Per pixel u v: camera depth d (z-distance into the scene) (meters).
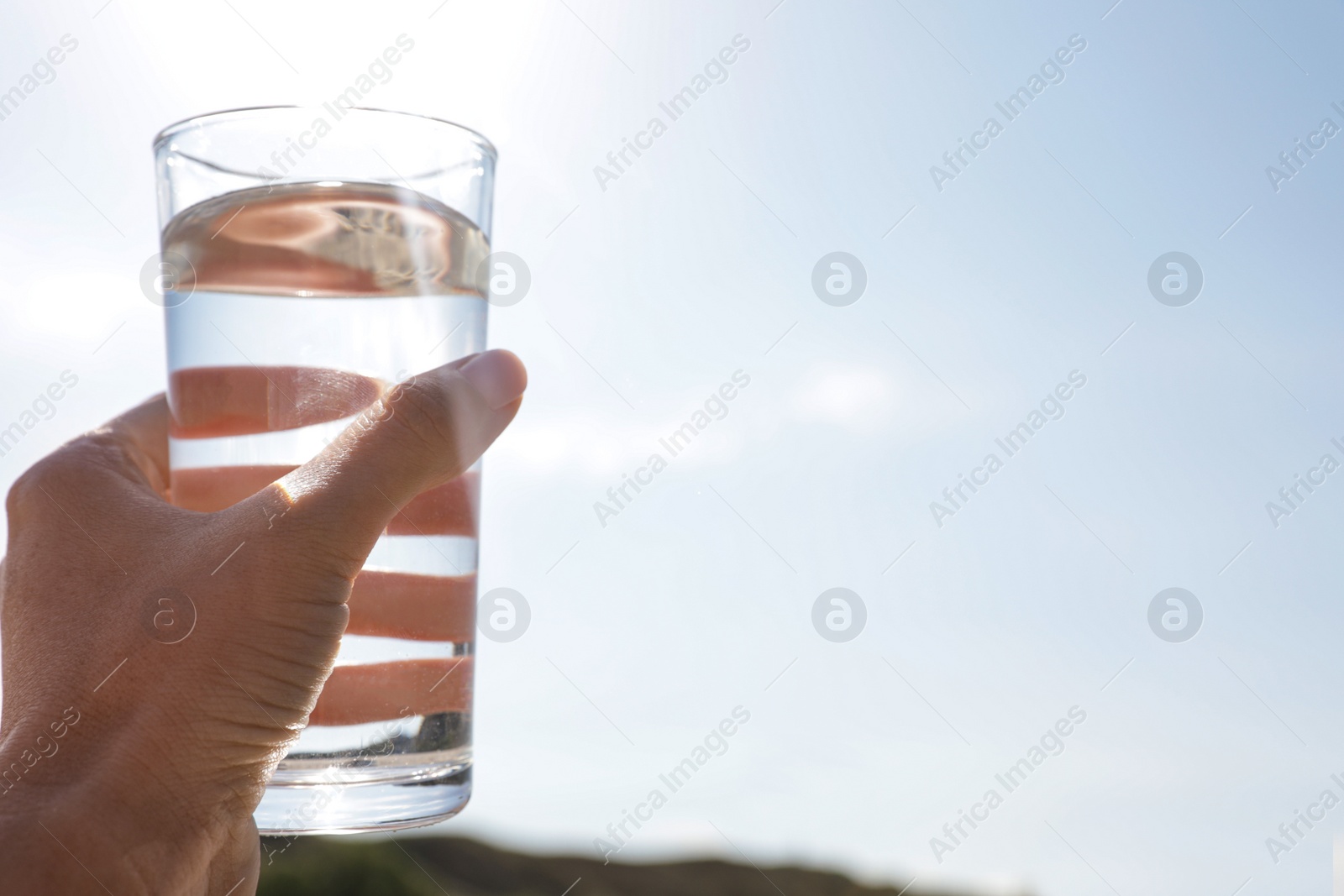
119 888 0.37
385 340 0.39
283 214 0.38
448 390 0.39
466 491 0.40
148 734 0.38
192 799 0.38
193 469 0.39
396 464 0.39
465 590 0.40
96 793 0.38
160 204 0.40
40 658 0.39
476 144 0.41
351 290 0.39
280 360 0.38
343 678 0.39
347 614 0.39
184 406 0.39
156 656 0.38
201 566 0.38
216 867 0.39
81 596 0.39
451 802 0.39
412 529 0.39
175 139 0.39
